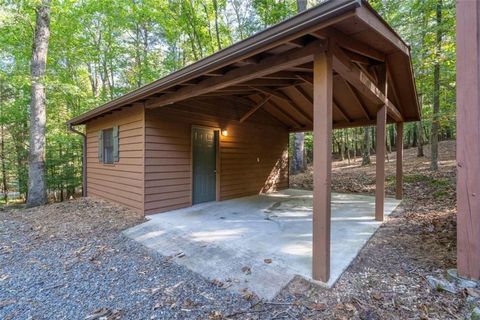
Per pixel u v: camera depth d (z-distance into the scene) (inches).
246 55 98.7
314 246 93.4
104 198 255.0
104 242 143.8
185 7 408.5
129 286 97.9
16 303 87.7
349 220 172.7
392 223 163.3
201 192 235.5
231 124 261.3
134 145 203.6
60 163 386.6
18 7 271.0
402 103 213.5
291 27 80.0
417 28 310.2
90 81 550.9
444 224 146.9
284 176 342.3
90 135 287.0
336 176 395.2
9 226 179.0
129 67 501.4
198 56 487.5
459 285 81.4
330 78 89.6
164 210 204.1
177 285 97.7
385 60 141.2
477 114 79.7
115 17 412.5
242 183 276.1
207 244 134.1
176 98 161.3
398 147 237.8
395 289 85.6
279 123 330.0
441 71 313.7
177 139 213.9
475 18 79.4
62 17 371.2
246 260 113.7
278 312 78.5
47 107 423.2
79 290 95.6
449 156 448.8
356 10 71.7
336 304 79.9
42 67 277.4
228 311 80.5
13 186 449.4
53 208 229.3
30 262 120.0
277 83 178.1
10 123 397.7
